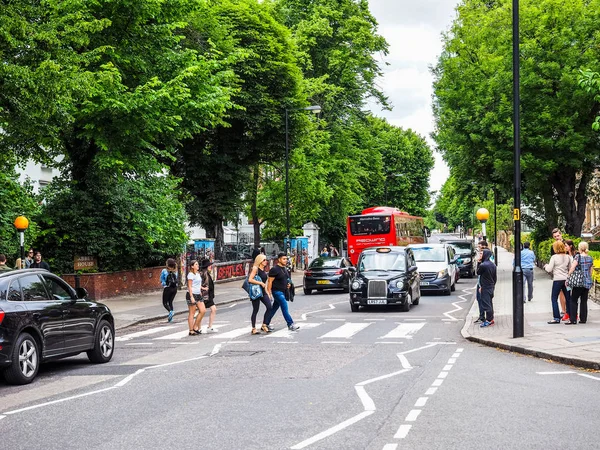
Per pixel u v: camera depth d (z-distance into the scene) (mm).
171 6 26609
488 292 18516
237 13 40188
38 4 18312
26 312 11727
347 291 35469
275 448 7098
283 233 54656
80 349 13156
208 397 9930
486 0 50406
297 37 49406
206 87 27281
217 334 18375
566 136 38375
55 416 8914
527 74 38688
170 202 32219
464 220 116250
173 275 22969
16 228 23234
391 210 43906
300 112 42438
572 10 38750
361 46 52812
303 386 10648
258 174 51781
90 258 29688
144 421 8484
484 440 7312
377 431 7754
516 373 11672
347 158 54812
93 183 29219
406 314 22984
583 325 17641
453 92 43094
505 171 39625
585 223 70375
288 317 18531
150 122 24922
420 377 11352
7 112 16547
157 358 14281
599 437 7430
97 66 25062
